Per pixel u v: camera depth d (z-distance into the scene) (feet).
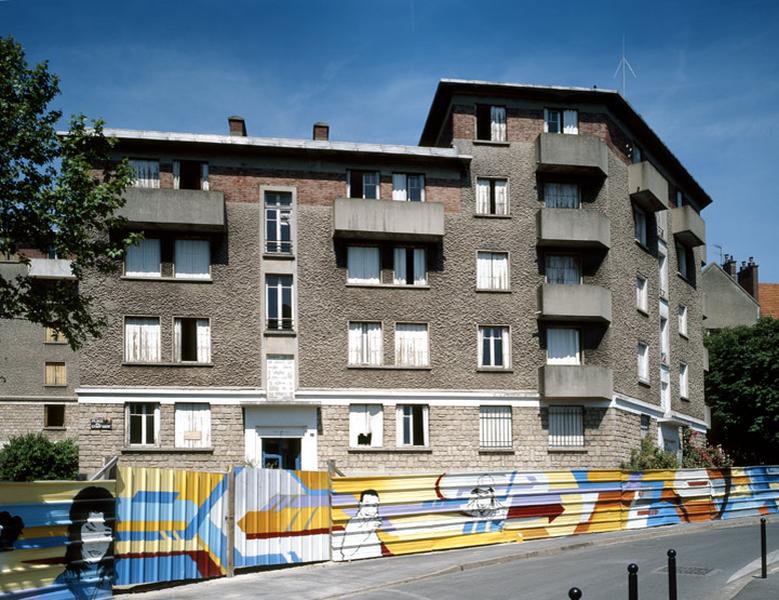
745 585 53.47
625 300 123.24
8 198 62.18
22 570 44.65
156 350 107.65
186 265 109.91
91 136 67.46
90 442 104.63
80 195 64.34
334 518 65.92
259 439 107.96
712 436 169.07
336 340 111.34
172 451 105.70
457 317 114.93
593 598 49.37
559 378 113.91
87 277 106.93
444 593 52.37
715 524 92.48
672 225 145.79
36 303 66.03
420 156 115.55
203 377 107.86
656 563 62.90
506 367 115.34
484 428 113.60
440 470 110.93
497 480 76.02
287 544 62.75
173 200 107.14
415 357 113.50
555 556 69.51
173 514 55.36
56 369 167.02
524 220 118.83
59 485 47.62
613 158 124.06
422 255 115.75
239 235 111.24
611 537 79.05
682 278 149.18
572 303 115.75
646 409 127.03
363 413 110.93
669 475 92.84
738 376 165.99
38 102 64.85
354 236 112.68
